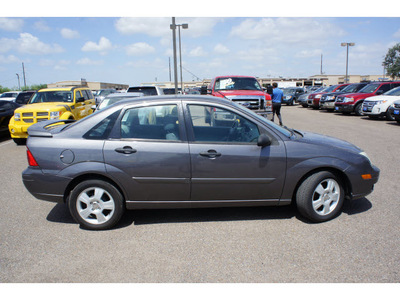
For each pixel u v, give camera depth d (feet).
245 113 12.91
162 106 12.68
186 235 12.10
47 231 12.66
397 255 10.37
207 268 9.88
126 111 12.64
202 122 12.69
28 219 13.89
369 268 9.70
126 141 12.32
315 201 12.77
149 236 12.08
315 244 11.20
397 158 23.35
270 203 12.95
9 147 32.60
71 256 10.73
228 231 12.37
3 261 10.47
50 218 13.99
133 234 12.27
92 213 12.54
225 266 9.96
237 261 10.23
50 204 15.79
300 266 9.88
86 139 12.41
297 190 12.95
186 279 9.35
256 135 12.80
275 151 12.52
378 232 11.98
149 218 13.75
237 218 13.58
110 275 9.62
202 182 12.39
